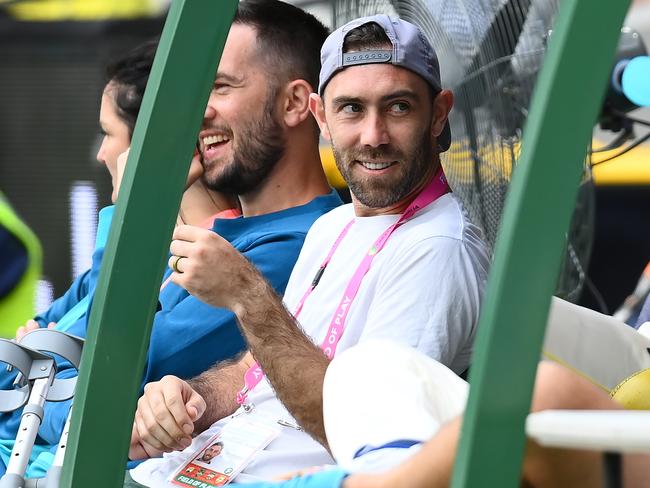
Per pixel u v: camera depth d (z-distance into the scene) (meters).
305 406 10.74
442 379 8.76
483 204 11.88
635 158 22.28
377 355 8.73
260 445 11.19
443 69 12.03
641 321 13.09
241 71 13.71
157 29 26.42
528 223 6.53
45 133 27.67
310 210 13.78
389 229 11.36
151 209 8.40
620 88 12.92
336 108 11.53
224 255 11.14
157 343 13.05
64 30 26.72
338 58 11.47
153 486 11.24
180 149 8.41
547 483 7.31
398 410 8.38
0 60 27.14
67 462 8.41
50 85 27.14
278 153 13.83
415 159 11.41
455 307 10.84
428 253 10.98
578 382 7.45
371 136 11.32
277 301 11.12
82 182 27.55
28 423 10.98
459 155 12.14
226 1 8.38
